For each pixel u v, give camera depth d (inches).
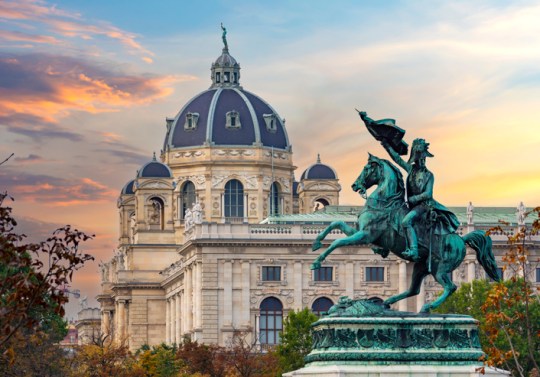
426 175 2274.9
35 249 1975.9
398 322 2196.1
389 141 2322.8
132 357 6397.6
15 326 2128.4
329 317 2228.1
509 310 4950.8
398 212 2262.6
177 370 5890.8
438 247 2265.0
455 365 2186.3
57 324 5073.8
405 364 2180.1
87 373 5472.4
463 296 6146.7
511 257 2534.5
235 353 6343.5
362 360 2176.4
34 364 4229.8
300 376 2188.7
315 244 2319.1
